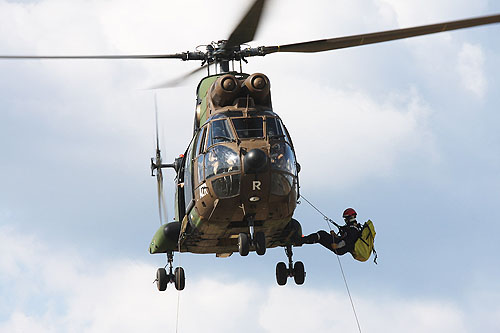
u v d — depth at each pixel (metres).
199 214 65.44
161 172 73.44
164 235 70.31
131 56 68.62
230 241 70.69
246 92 66.38
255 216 64.81
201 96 70.81
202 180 64.19
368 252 72.25
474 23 59.03
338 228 72.69
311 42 66.00
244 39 65.50
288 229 69.44
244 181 62.50
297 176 65.62
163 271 74.69
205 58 70.94
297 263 73.56
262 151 61.72
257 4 62.34
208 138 65.00
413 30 61.38
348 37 64.25
